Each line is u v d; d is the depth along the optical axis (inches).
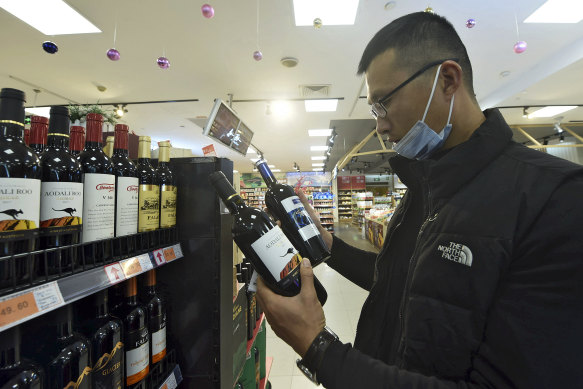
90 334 29.4
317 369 22.6
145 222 37.9
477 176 25.2
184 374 44.5
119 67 167.8
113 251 32.3
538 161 22.9
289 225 33.9
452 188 26.4
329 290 205.2
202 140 354.3
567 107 242.1
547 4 124.0
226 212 47.8
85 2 115.5
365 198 619.2
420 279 25.0
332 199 735.7
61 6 117.7
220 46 147.9
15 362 22.0
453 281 22.8
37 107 222.4
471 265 22.0
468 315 21.6
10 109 23.2
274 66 169.3
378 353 35.8
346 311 165.2
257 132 324.8
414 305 24.9
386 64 29.4
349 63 166.2
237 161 535.8
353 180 808.3
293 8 121.1
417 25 28.7
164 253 39.5
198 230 45.1
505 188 22.8
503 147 25.4
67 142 28.6
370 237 422.9
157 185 40.8
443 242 24.4
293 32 137.3
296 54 156.6
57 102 215.3
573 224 18.6
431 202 30.5
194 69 171.8
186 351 44.6
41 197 25.6
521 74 197.8
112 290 37.2
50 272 24.9
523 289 19.5
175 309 45.0
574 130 353.4
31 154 23.7
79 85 189.8
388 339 35.5
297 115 260.1
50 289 23.0
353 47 149.8
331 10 122.3
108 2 115.8
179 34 137.5
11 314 19.5
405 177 39.1
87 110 53.3
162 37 139.9
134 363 34.4
